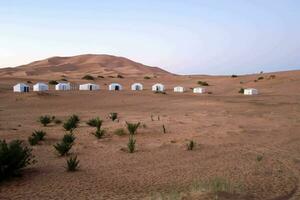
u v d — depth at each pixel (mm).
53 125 29344
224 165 14773
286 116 36688
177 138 21938
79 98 62406
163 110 45625
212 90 95375
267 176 12820
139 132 24406
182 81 130500
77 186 11648
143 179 12586
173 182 12117
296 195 10531
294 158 16094
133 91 82500
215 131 24781
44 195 10625
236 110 44906
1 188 11359
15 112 41938
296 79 103750
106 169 14156
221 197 8805
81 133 24297
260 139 21609
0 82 99562
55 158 16188
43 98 59156
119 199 10102
